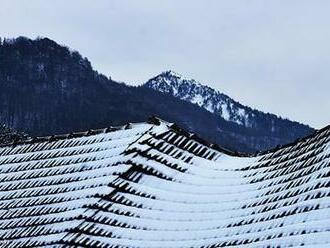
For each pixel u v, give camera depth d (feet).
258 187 145.59
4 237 145.07
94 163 160.25
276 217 128.16
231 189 149.18
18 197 158.30
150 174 154.51
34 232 143.43
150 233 138.10
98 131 172.76
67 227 140.77
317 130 153.07
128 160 155.94
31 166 168.66
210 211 142.51
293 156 150.71
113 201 146.00
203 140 171.22
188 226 138.92
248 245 123.24
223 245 127.65
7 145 182.50
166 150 162.40
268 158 157.99
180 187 152.35
